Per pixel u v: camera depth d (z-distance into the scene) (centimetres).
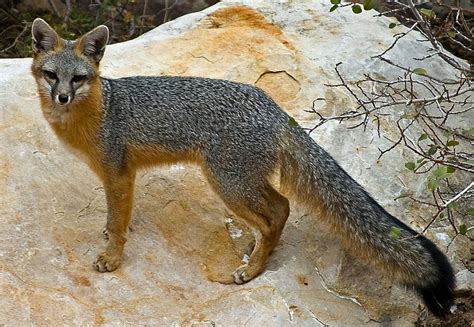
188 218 838
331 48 1052
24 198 814
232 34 1067
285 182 812
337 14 1108
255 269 779
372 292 795
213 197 860
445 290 761
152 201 849
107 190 789
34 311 709
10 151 855
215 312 741
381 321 783
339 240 819
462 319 807
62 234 795
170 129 800
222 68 1009
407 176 896
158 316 730
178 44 1047
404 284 781
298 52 1039
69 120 779
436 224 874
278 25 1090
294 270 791
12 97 913
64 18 1424
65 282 747
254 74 1007
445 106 1018
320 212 801
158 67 1006
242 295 756
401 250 765
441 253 765
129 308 733
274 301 754
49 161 859
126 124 800
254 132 777
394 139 930
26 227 788
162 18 1434
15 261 754
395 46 1064
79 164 866
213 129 787
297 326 738
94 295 741
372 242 777
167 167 852
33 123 888
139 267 778
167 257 794
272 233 787
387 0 1023
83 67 778
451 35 929
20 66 971
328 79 998
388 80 1015
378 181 884
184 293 759
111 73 986
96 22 1415
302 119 940
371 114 948
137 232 814
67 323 705
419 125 964
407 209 873
